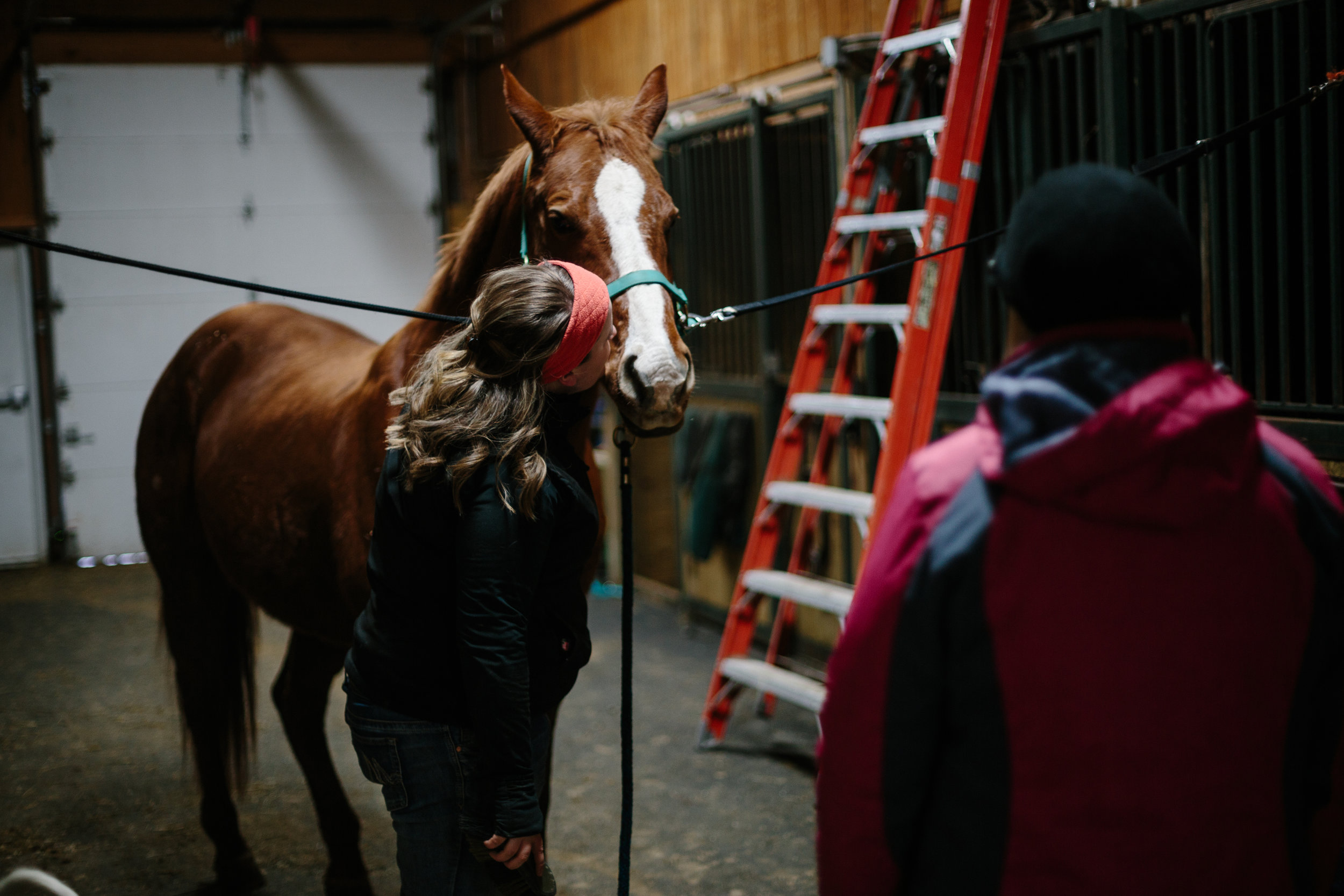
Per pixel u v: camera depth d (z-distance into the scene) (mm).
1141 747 852
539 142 1908
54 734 3674
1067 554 854
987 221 3219
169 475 2750
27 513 6574
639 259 1799
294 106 6980
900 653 903
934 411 3182
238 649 2717
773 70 4145
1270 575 871
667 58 4953
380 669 1448
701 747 3398
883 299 3641
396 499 1402
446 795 1463
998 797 883
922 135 2902
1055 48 2863
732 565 4539
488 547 1335
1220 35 2484
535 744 1522
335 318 7164
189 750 3453
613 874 2594
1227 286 2559
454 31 6980
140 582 6062
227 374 2762
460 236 2145
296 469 2270
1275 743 884
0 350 6477
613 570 5605
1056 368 880
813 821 2863
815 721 3641
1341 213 2271
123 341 6695
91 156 6586
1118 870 860
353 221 7160
